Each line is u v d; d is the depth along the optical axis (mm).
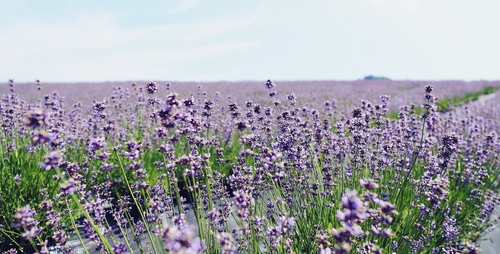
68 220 4027
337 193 3873
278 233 2334
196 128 2795
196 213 2758
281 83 32906
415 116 5074
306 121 4500
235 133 7121
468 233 4105
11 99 5668
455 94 25797
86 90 24094
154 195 3361
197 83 30812
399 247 3195
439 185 2742
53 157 2182
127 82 31875
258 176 3357
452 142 3818
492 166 6336
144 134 6340
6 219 3732
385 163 4352
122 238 3893
